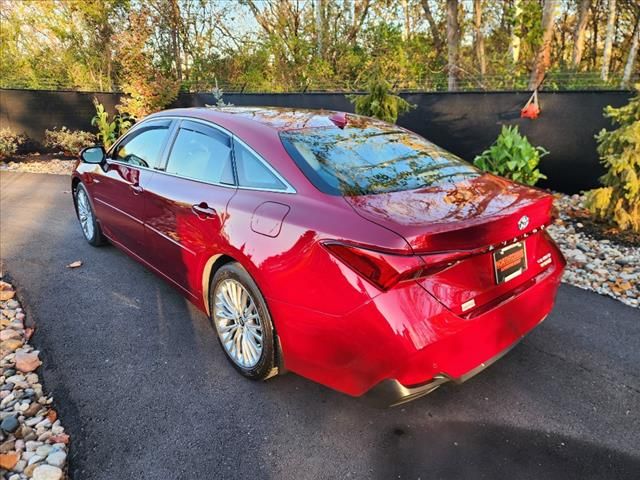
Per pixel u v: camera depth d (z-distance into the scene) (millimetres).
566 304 3871
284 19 18266
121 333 3299
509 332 2369
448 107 7961
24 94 11141
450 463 2229
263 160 2707
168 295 3873
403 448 2314
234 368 2906
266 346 2559
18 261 4535
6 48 17172
